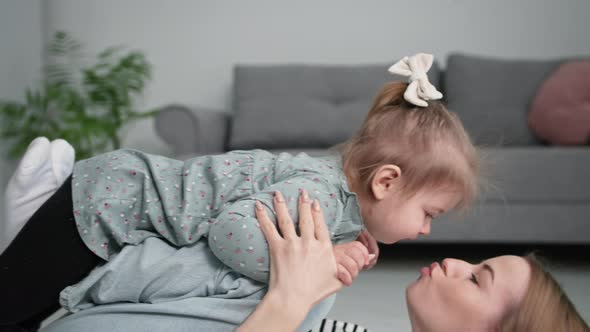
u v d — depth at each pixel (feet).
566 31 9.90
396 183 3.22
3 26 9.08
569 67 8.66
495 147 7.25
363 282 6.55
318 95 9.18
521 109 8.78
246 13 10.37
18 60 9.53
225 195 3.14
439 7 10.08
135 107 10.52
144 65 9.73
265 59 10.40
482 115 8.72
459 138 3.39
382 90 3.58
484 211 7.06
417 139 3.25
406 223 3.27
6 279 3.03
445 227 7.14
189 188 3.18
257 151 3.49
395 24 10.19
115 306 2.95
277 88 9.17
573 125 8.14
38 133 9.47
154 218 3.15
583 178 6.97
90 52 10.55
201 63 10.46
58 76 10.25
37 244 3.11
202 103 10.50
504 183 7.03
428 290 2.96
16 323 3.01
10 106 9.05
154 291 2.98
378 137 3.32
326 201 2.97
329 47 10.32
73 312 3.05
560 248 8.75
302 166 3.19
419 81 3.41
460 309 2.81
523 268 2.84
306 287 2.67
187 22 10.43
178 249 3.14
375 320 5.14
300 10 10.31
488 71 8.99
